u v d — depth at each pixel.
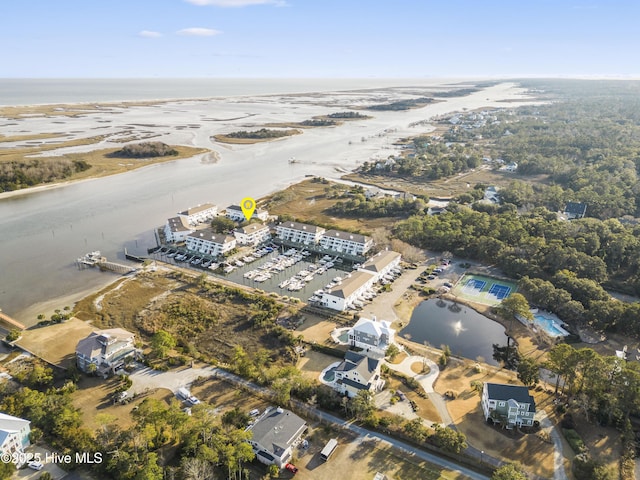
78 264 167.25
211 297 143.50
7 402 90.31
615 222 179.62
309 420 91.75
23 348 115.06
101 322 128.88
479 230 178.50
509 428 88.12
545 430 88.06
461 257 171.88
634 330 116.19
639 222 194.62
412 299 141.88
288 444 81.12
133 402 95.94
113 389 100.00
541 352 115.38
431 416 92.12
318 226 199.75
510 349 118.06
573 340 118.44
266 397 98.00
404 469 79.94
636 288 141.50
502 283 151.62
